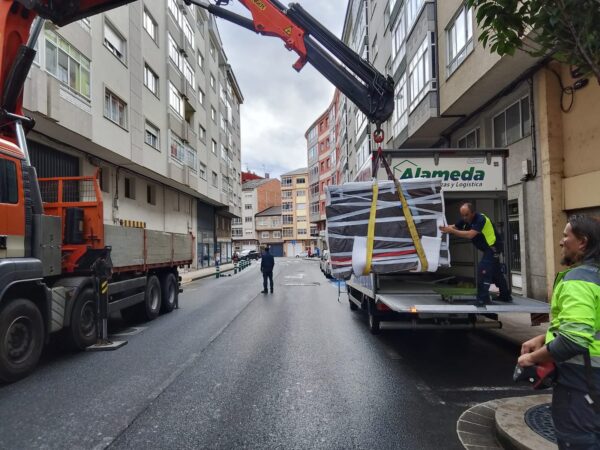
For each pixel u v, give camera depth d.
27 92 12.12
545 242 10.95
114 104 18.33
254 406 4.75
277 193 105.75
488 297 6.37
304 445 3.81
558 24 4.18
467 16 12.66
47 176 15.53
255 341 8.05
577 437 2.37
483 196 7.32
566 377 2.42
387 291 7.80
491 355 6.94
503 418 3.97
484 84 12.20
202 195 33.75
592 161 9.72
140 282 9.93
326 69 6.58
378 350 7.30
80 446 3.82
